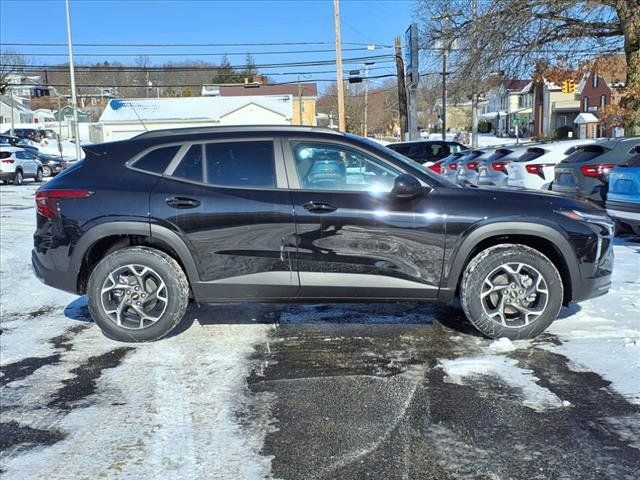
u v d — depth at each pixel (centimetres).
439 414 357
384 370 424
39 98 10344
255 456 314
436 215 459
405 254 461
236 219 461
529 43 1777
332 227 458
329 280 464
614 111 1698
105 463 311
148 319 478
